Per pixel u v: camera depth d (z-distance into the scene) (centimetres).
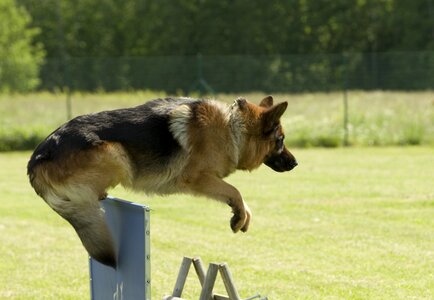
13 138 2278
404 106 2397
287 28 4603
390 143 2242
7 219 1241
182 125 647
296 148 2216
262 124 699
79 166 598
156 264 921
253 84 2566
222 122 669
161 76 2603
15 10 4406
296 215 1195
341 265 895
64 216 602
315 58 2573
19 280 870
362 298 764
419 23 4425
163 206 1304
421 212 1189
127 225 597
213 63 2556
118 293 632
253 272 873
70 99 2488
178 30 4738
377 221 1132
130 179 632
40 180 604
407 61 2547
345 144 2253
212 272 626
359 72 2597
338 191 1416
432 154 1983
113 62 2631
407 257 921
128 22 5075
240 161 702
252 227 1112
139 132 631
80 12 5172
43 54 4684
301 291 793
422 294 775
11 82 2730
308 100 2528
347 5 4625
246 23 4622
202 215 1221
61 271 910
